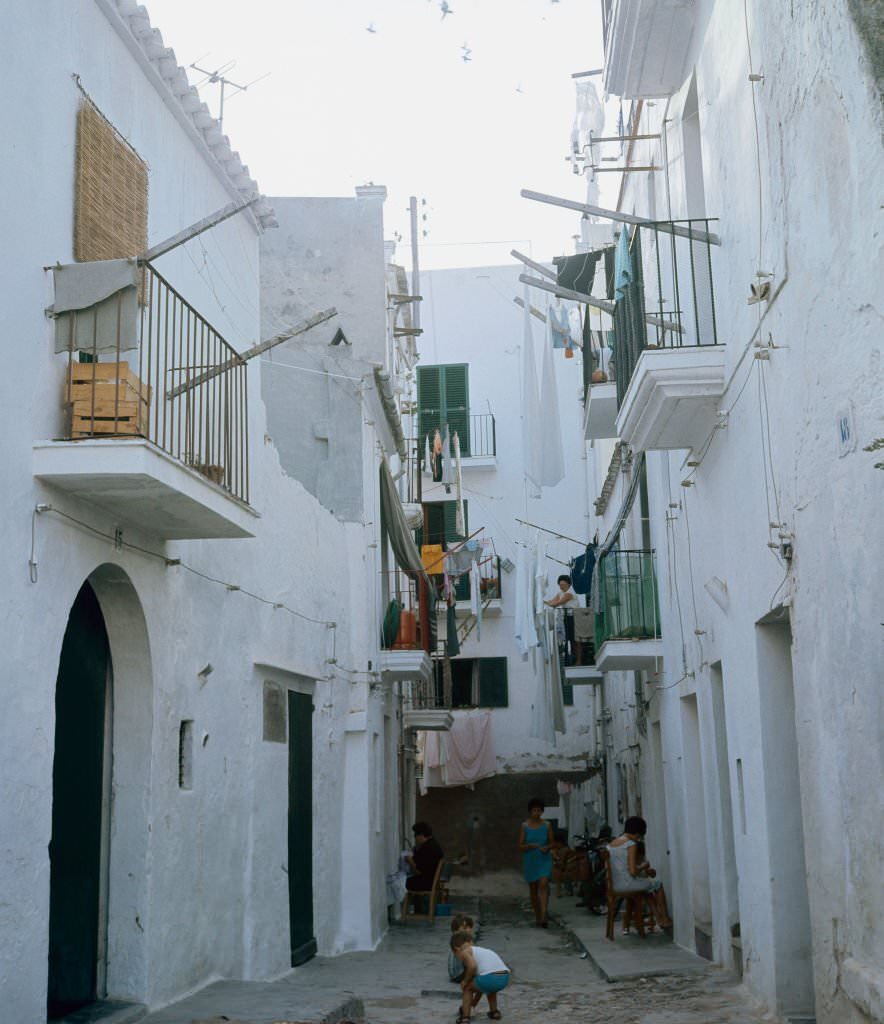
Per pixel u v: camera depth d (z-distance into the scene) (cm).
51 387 680
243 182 1059
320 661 1314
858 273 586
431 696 2448
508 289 3091
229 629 997
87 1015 727
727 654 977
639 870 1367
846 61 588
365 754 1440
